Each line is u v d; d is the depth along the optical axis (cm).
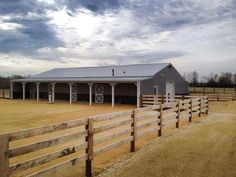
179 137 927
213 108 2134
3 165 390
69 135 517
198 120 1383
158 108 938
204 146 796
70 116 1588
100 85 2683
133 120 752
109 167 614
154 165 622
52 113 1739
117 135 680
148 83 2295
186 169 593
